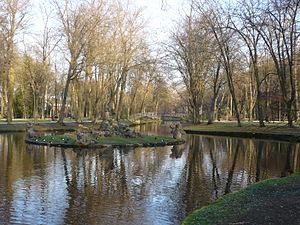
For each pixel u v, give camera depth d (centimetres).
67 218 711
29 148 1906
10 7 3497
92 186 997
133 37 4222
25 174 1152
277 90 4425
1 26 3419
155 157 1634
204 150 1997
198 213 657
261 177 1165
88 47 3525
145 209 781
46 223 679
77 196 884
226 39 3319
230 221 583
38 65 4575
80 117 4591
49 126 3725
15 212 744
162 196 896
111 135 2469
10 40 3559
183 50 4088
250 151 1953
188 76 4581
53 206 793
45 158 1520
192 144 2370
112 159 1523
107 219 709
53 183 1023
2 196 870
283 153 1856
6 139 2520
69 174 1162
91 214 739
